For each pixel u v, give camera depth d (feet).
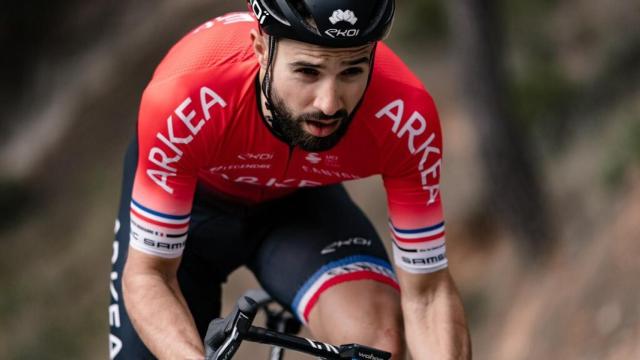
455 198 62.80
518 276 54.39
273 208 19.35
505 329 50.83
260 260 19.24
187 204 16.58
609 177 49.44
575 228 51.37
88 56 86.79
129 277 16.52
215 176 18.86
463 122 65.98
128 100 82.84
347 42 13.78
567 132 59.82
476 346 52.80
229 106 15.99
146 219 16.44
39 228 79.66
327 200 19.29
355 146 16.47
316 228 18.75
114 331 17.99
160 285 16.43
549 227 54.29
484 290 57.16
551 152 59.47
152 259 16.56
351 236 18.52
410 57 71.51
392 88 16.15
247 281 63.31
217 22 16.98
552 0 68.69
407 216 16.88
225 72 15.99
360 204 63.82
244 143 16.43
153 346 15.74
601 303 38.91
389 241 61.36
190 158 16.26
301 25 13.82
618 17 64.90
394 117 16.11
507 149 54.49
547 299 47.32
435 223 16.93
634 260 38.93
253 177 17.57
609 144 52.54
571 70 63.57
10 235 79.82
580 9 67.10
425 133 16.25
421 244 16.94
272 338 13.24
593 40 64.75
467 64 53.78
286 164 16.93
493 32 53.01
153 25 84.43
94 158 81.76
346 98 14.40
